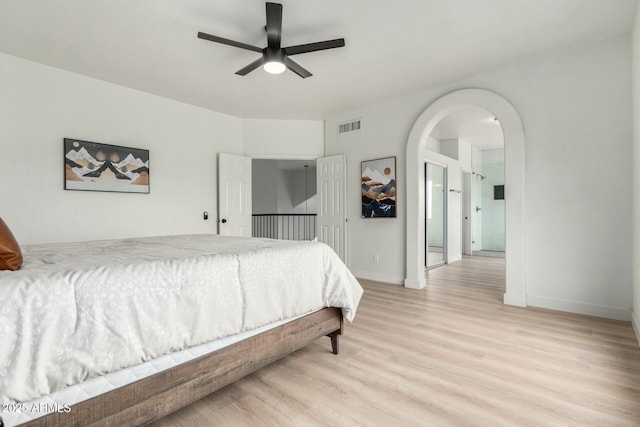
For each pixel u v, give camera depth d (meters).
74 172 3.53
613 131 2.88
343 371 1.98
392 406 1.61
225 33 2.78
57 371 1.07
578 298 3.06
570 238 3.09
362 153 4.82
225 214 4.88
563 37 2.86
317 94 4.27
